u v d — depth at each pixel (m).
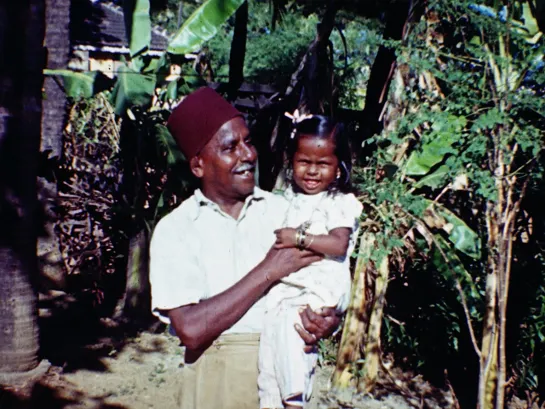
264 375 2.41
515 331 5.37
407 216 5.02
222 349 2.39
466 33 4.85
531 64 4.14
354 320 5.56
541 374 5.38
